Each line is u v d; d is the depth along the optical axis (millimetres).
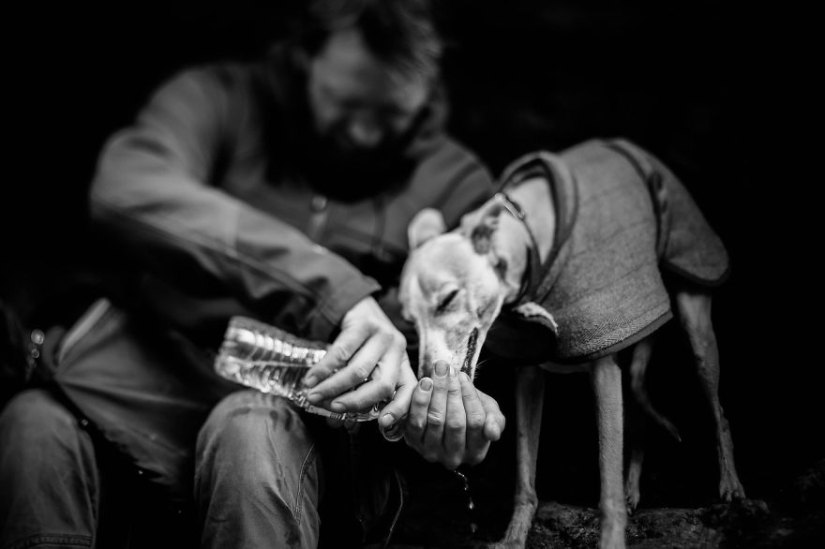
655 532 1618
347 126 2189
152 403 1952
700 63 3350
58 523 1724
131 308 2090
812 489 1584
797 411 1877
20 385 2025
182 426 1962
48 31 4164
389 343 1671
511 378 1947
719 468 1681
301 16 2312
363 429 1797
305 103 2223
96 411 1873
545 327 1621
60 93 4156
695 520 1616
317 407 1644
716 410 1734
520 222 1775
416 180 2270
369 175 2240
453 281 1728
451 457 1592
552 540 1694
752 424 1854
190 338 2047
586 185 1776
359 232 2193
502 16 3793
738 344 2064
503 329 1732
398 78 2139
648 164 1833
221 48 4094
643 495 1766
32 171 4039
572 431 1971
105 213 1911
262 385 1730
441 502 1997
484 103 3652
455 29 3793
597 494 1805
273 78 2271
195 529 1864
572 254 1696
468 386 1582
